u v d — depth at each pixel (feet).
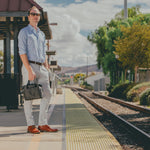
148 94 50.03
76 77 381.60
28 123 17.93
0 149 13.89
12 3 32.91
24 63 16.62
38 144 14.98
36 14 17.11
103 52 100.01
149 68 76.64
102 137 17.24
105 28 100.22
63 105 41.47
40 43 17.31
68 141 15.92
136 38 72.18
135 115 35.45
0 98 30.09
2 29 41.75
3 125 21.18
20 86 41.34
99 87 124.06
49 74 19.34
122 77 95.96
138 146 18.16
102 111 40.96
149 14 97.30
